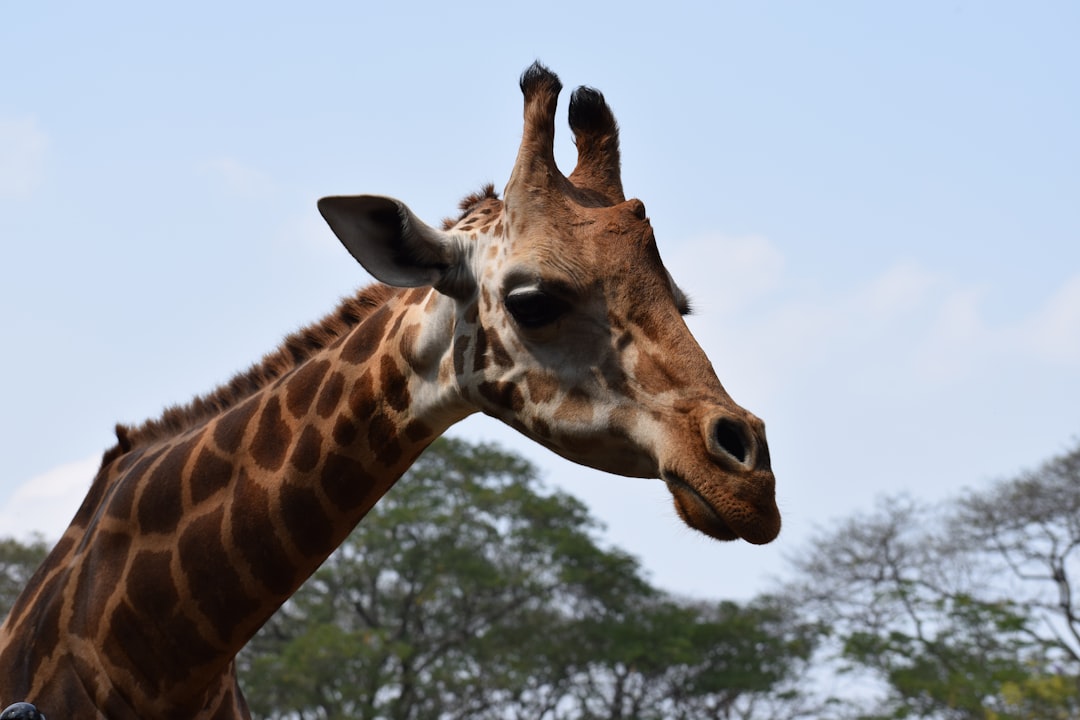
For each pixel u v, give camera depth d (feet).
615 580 188.85
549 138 26.32
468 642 187.62
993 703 158.20
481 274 26.23
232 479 27.94
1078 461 183.21
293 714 178.70
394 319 27.99
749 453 23.02
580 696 190.39
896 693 168.35
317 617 189.47
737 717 190.90
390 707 178.81
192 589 27.53
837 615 189.67
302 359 29.37
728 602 196.85
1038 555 182.29
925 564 184.96
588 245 25.23
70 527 30.09
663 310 24.89
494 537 190.90
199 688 27.81
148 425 30.86
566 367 25.04
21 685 28.02
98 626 27.84
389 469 27.68
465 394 26.32
